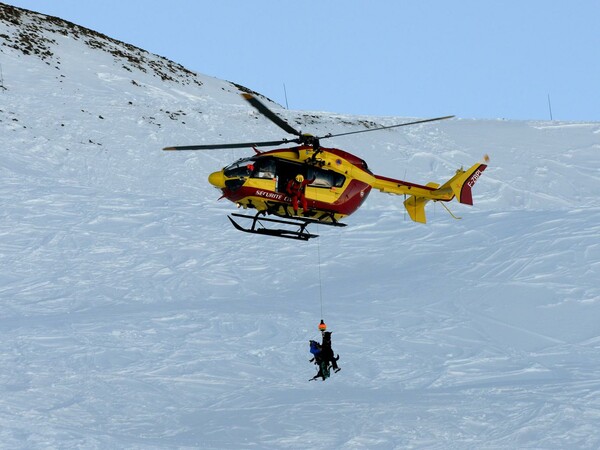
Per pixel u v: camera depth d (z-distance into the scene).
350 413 51.06
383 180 57.34
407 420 49.50
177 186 135.12
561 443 45.12
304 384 59.69
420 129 190.50
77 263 94.56
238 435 47.12
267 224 111.94
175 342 68.56
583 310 76.12
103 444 40.88
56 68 180.62
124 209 114.81
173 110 172.50
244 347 67.94
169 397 55.66
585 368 62.88
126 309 80.31
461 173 61.38
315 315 77.75
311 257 100.25
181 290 88.56
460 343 69.56
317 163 52.09
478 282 85.75
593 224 101.62
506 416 50.00
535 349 68.19
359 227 111.81
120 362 62.62
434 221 113.56
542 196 153.50
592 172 167.88
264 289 90.12
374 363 64.50
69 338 68.06
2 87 161.62
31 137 142.62
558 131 195.00
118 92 176.25
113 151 144.75
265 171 50.84
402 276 90.75
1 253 95.69
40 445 39.84
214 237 106.56
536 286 82.69
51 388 55.56
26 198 114.62
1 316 77.38
